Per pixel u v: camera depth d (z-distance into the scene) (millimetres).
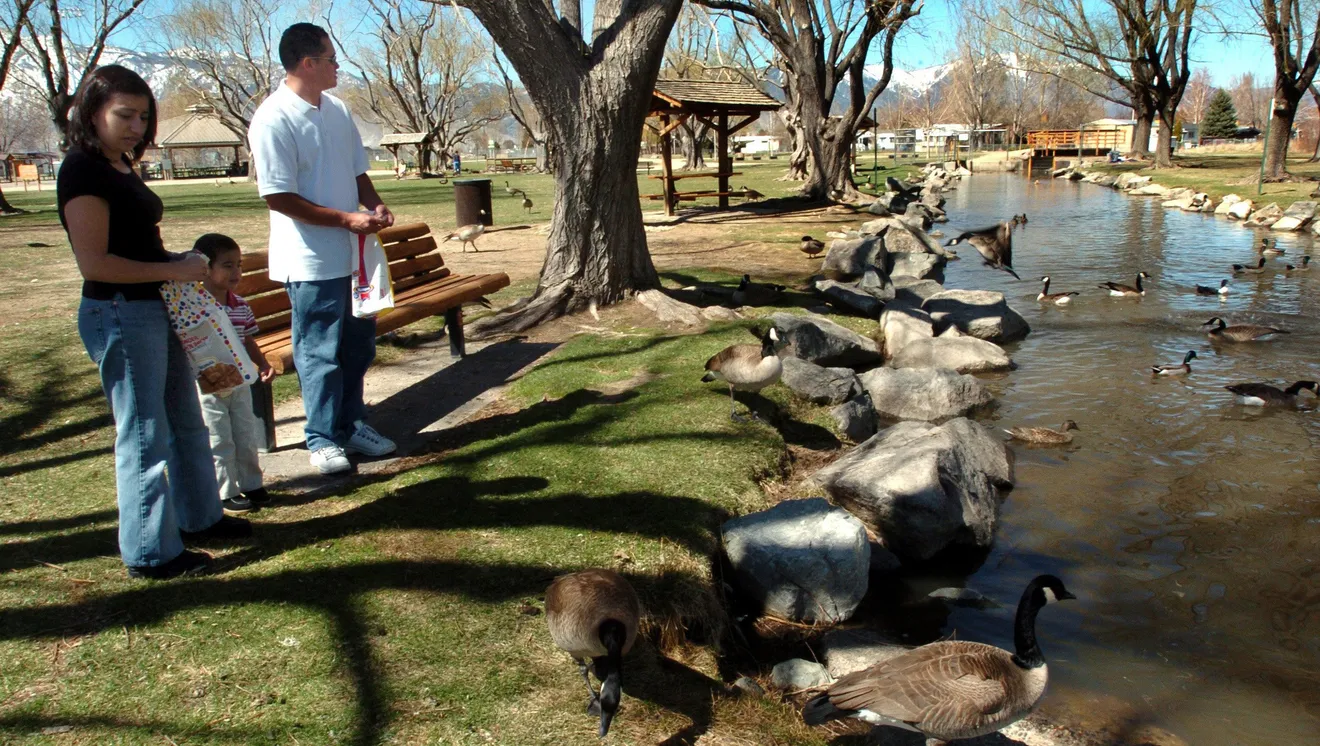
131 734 2971
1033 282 15148
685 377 7199
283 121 4555
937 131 96500
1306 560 5328
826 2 25359
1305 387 8430
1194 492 6363
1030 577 5234
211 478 4215
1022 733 3771
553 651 3555
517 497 4910
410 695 3232
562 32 8664
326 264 4828
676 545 4453
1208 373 9477
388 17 56156
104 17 28188
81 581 3893
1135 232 21688
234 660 3379
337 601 3791
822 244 15273
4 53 26031
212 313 3887
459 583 3984
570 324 9023
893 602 4969
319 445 5121
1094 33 38438
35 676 3240
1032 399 8625
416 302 6879
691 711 3355
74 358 7730
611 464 5438
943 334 10297
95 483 5047
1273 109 28531
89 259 3354
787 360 7625
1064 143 63625
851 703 3277
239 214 24203
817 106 25719
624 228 9438
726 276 12297
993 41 45281
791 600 4629
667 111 21281
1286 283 14500
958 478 5766
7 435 5895
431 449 5660
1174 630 4613
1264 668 4273
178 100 93000
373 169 89375
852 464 5930
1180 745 3725
